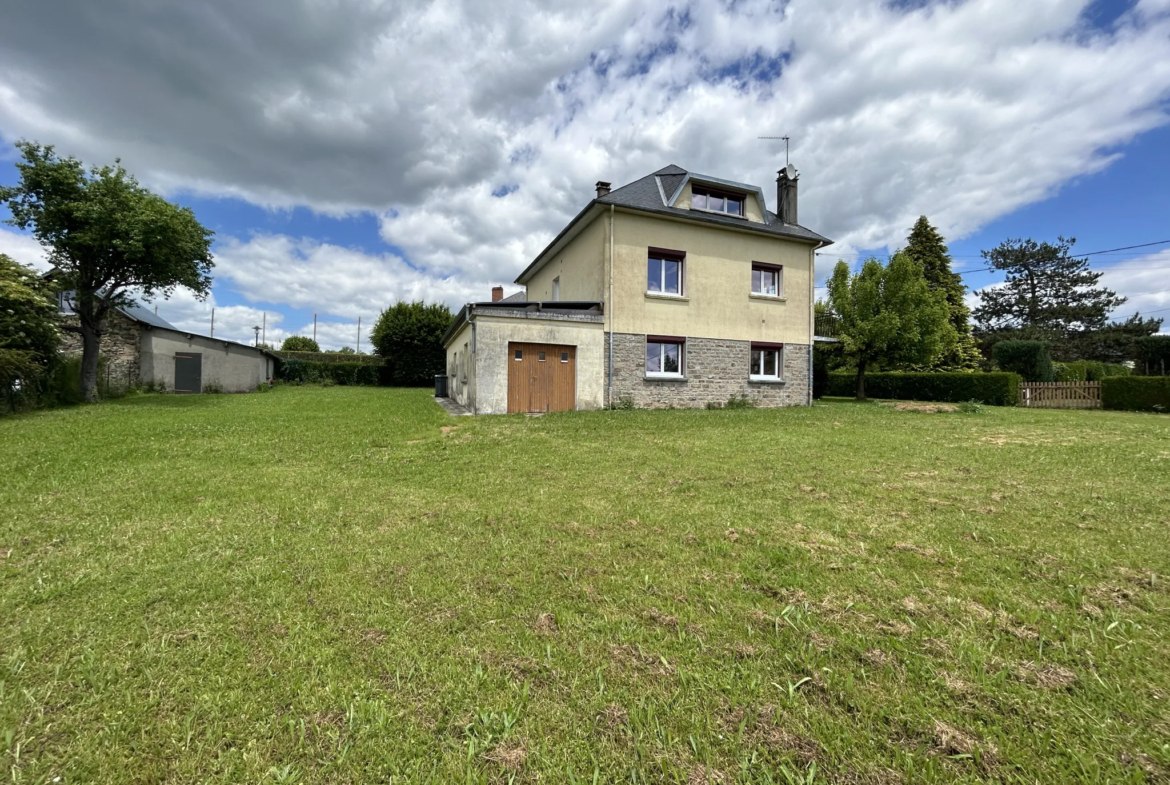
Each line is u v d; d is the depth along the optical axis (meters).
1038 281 39.84
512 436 9.23
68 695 2.03
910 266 19.92
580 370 14.16
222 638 2.47
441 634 2.51
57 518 4.38
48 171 14.64
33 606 2.81
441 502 5.01
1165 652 2.24
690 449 7.76
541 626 2.59
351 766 1.69
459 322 15.81
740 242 16.31
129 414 12.33
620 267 14.70
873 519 4.25
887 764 1.67
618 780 1.63
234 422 10.91
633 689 2.07
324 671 2.20
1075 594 2.82
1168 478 5.57
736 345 16.17
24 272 13.53
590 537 3.95
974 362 30.91
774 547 3.64
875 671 2.16
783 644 2.38
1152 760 1.64
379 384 34.09
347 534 4.05
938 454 7.20
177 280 17.44
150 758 1.72
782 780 1.62
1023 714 1.87
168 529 4.12
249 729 1.85
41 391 13.64
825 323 23.92
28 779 1.62
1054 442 8.34
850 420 11.73
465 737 1.82
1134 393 16.53
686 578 3.15
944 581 3.03
